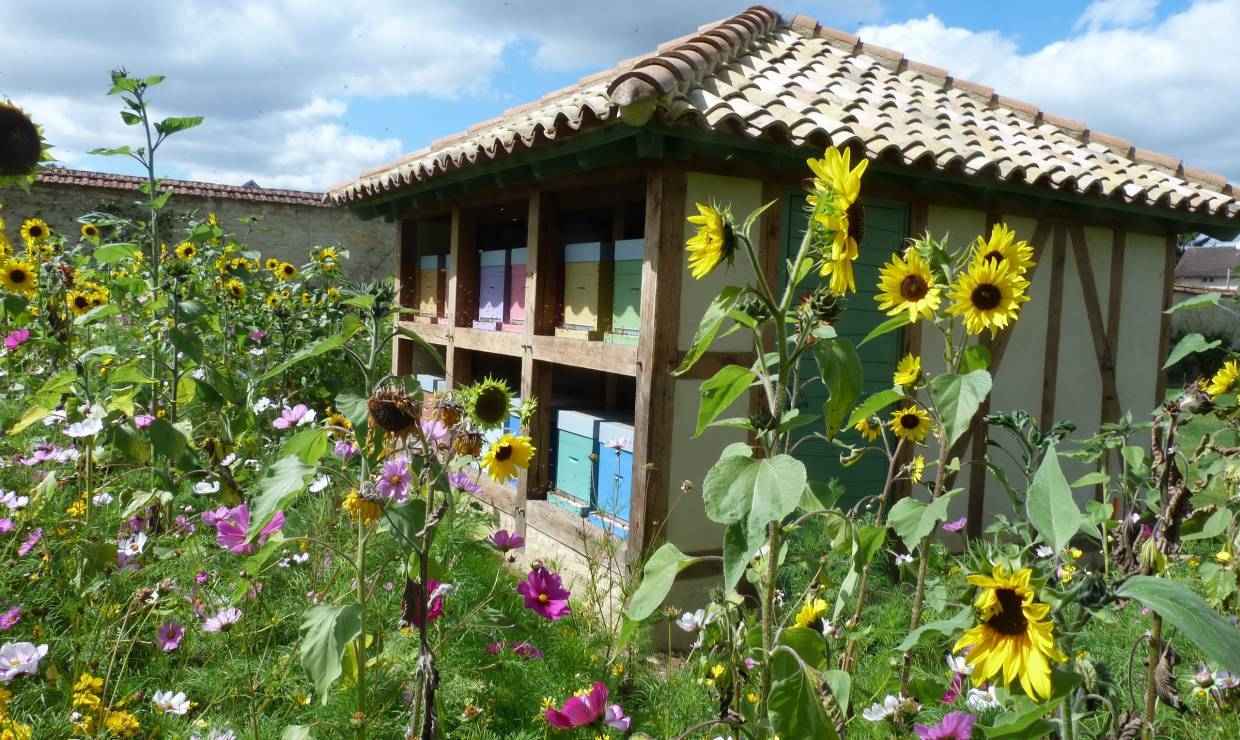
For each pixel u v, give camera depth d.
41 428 4.61
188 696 2.42
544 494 4.63
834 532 2.00
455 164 4.54
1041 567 1.39
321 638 1.87
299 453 2.18
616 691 2.73
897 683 2.60
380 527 2.59
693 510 3.75
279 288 7.62
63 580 2.79
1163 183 5.20
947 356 2.24
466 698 2.42
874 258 4.31
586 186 4.12
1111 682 1.41
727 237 1.57
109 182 14.70
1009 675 1.23
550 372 4.58
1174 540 1.82
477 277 5.48
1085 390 5.23
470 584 3.08
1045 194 4.44
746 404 3.86
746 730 1.71
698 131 3.34
